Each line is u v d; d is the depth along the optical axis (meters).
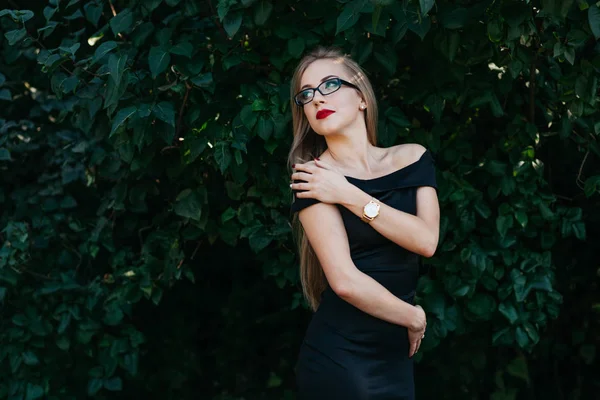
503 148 2.90
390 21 2.59
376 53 2.55
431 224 2.23
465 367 3.52
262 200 2.87
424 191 2.26
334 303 2.24
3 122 3.39
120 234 3.30
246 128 2.60
